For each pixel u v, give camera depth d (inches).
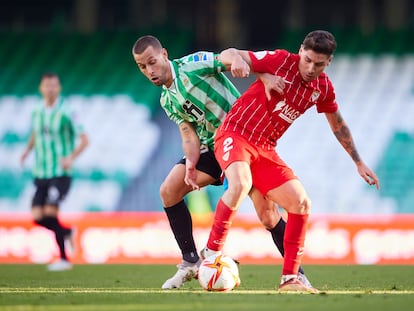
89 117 2598.4
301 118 2522.1
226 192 824.9
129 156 2487.7
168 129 2549.2
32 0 3132.4
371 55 2689.5
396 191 2356.1
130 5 3090.6
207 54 892.6
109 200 2421.3
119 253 1743.4
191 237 940.0
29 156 2495.1
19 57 2861.7
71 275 1246.9
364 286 973.8
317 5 3011.8
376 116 2514.8
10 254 1797.5
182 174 925.2
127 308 669.3
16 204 2458.2
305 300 729.0
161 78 890.1
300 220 838.5
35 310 661.3
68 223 1758.1
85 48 2878.9
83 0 3053.6
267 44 3034.0
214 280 837.2
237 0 3029.0
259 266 1505.9
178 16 3068.4
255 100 842.2
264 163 845.8
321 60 818.2
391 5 2942.9
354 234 1669.5
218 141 848.9
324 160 2421.3
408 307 662.5
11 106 2672.2
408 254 1658.5
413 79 2605.8
